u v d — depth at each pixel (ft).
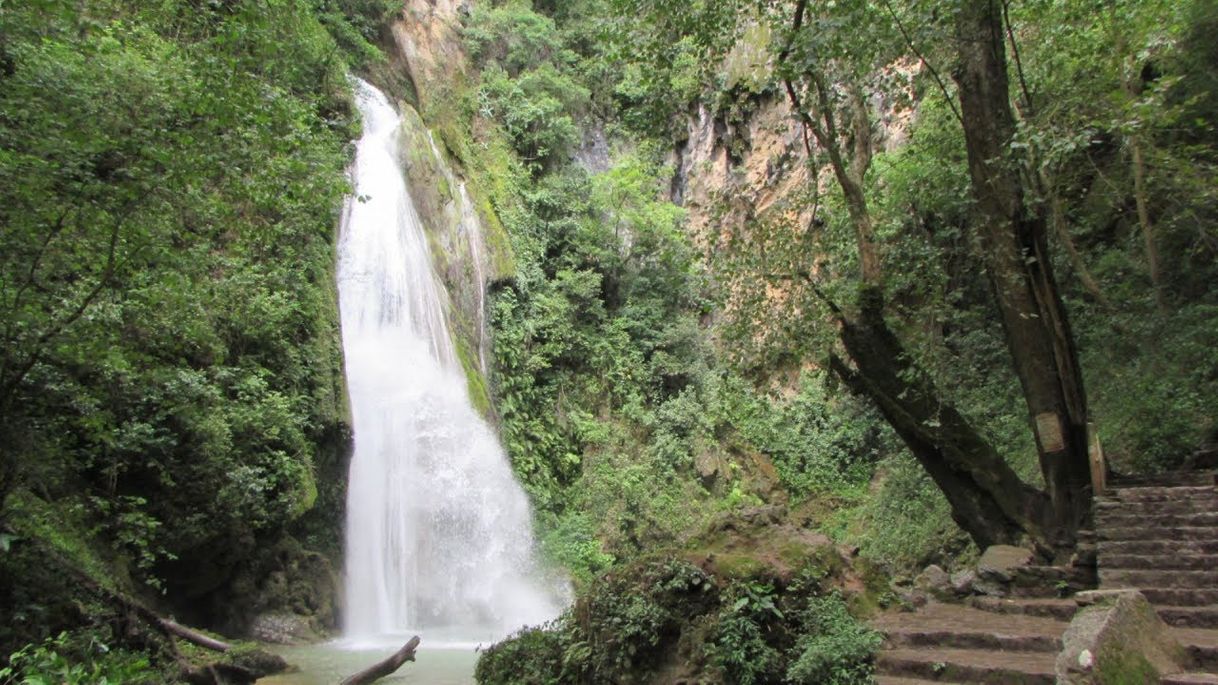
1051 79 37.42
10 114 23.86
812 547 23.93
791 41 30.81
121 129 25.85
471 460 63.00
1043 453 30.53
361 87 75.66
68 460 31.22
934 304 34.65
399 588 54.44
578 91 97.45
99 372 31.94
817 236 36.70
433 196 75.00
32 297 25.40
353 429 52.95
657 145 37.58
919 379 31.81
